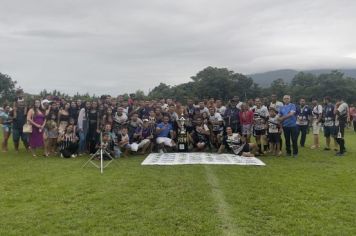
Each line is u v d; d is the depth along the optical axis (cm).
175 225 687
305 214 748
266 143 1617
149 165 1302
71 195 889
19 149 1812
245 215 740
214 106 1722
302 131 1848
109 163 1354
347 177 1101
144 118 1748
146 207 791
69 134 1550
